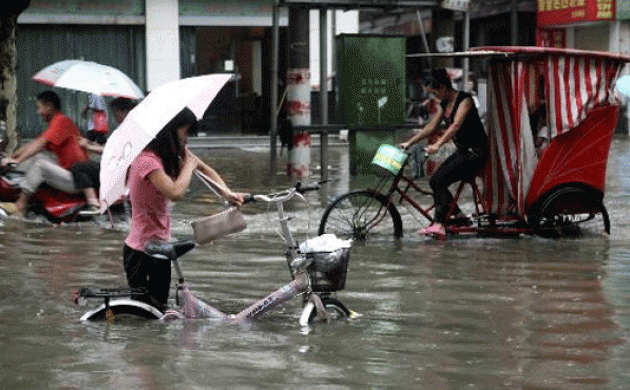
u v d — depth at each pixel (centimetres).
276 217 2198
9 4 2811
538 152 1948
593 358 1074
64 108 4769
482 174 1966
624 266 1631
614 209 2295
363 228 1914
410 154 1933
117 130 1188
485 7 6000
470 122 1905
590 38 5484
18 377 996
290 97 3080
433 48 3206
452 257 1722
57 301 1358
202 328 1192
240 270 1598
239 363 1041
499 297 1391
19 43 4703
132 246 1223
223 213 1192
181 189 1184
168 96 1189
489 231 1945
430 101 3153
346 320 1245
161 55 4803
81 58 4766
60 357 1066
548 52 1891
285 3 2973
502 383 982
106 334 1163
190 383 972
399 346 1120
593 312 1297
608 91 1927
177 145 1202
